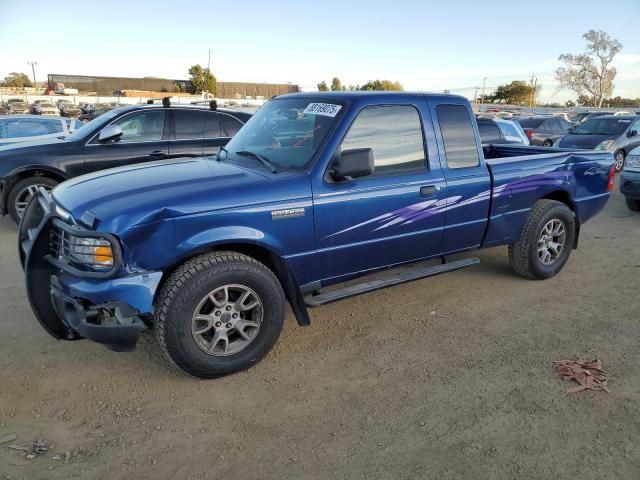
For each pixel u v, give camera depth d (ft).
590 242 23.73
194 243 10.96
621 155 50.14
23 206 24.62
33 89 258.78
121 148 25.35
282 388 11.55
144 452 9.44
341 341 13.80
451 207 14.94
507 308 15.99
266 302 12.00
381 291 17.30
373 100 13.51
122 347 10.83
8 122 38.40
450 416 10.54
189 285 10.91
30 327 14.25
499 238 16.71
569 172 18.02
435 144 14.62
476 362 12.70
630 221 28.32
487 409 10.78
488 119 33.40
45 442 9.66
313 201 12.37
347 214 12.94
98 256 10.40
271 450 9.53
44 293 11.62
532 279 18.33
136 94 210.18
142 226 10.44
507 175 16.17
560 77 205.05
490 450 9.53
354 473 8.95
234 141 15.21
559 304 16.33
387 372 12.24
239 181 11.89
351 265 13.58
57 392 11.26
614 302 16.51
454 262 16.10
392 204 13.66
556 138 66.33
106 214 10.47
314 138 13.05
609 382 11.82
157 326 11.02
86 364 12.41
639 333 14.32
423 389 11.52
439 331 14.40
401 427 10.19
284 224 12.04
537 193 17.16
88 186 12.05
